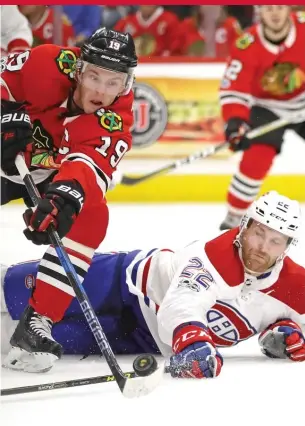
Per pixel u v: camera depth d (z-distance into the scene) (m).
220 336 7.11
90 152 6.79
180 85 16.11
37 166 7.57
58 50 7.27
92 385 6.44
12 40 12.41
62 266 6.73
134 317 7.28
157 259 7.14
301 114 13.84
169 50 17.67
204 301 6.78
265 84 13.64
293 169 16.47
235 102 13.20
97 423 5.61
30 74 7.25
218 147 13.47
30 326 6.75
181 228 13.79
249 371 6.84
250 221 6.80
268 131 13.64
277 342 7.12
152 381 5.73
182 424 5.62
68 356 7.27
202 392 6.28
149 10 17.52
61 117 7.27
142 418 5.71
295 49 13.46
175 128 16.22
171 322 6.71
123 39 6.80
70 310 7.17
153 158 16.25
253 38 13.24
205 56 17.34
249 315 7.04
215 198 16.45
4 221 13.66
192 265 6.88
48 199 6.46
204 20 17.34
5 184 7.78
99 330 6.02
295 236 6.79
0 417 5.72
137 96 16.08
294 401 6.12
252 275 6.89
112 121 6.88
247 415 5.82
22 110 7.22
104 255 7.34
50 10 15.68
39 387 5.99
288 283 6.99
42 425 5.57
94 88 6.82
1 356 7.11
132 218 14.61
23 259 10.80
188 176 16.38
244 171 13.66
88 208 6.84
